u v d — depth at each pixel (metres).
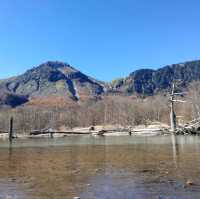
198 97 114.62
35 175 16.78
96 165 20.16
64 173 17.25
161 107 147.12
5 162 22.72
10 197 12.08
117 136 70.12
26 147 39.88
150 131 75.69
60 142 51.69
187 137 55.16
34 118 150.88
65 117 159.00
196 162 20.08
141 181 14.55
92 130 98.69
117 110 159.62
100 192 12.71
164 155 24.88
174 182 14.10
